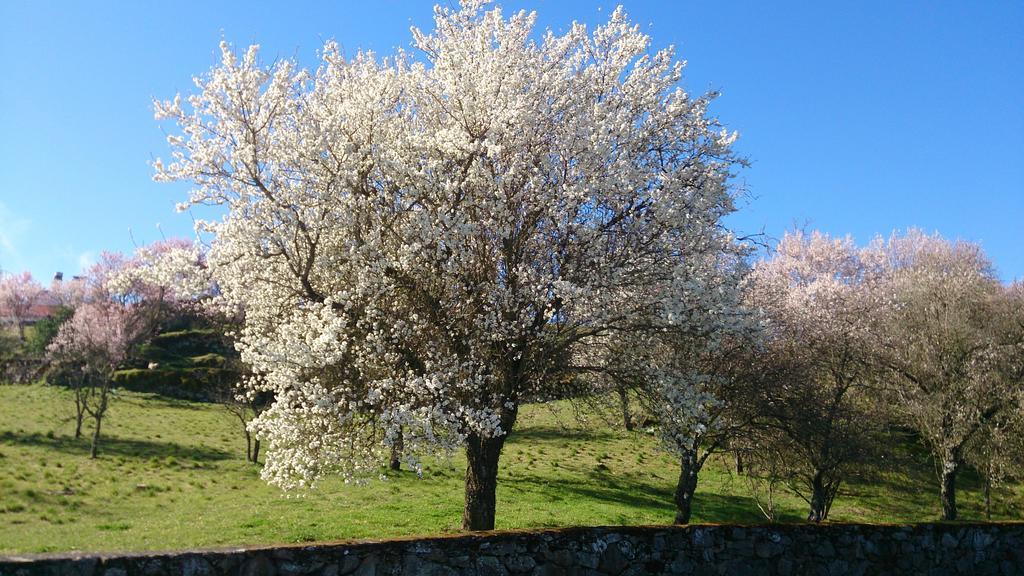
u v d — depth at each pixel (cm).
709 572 972
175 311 5766
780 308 2212
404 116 1569
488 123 1473
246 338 1430
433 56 1656
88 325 4800
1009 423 2605
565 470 3006
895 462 2028
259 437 1357
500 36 1586
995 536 1170
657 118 1520
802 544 1040
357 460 1302
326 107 1435
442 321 1395
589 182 1388
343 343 1234
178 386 4819
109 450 3061
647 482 2902
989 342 2741
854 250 5841
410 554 802
